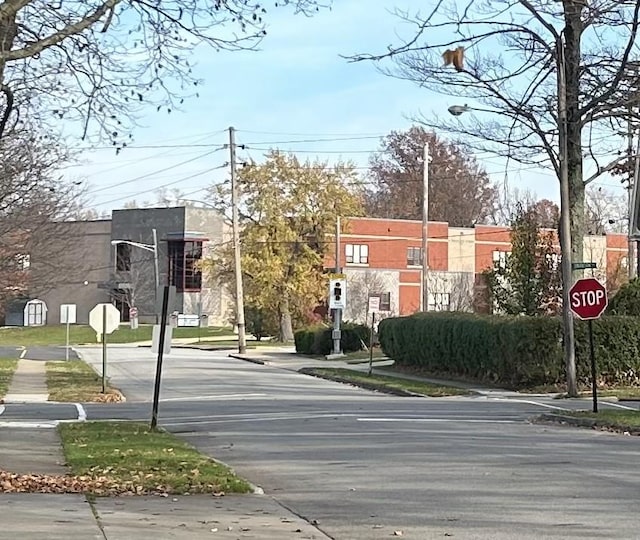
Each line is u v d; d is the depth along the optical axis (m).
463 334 37.41
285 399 29.52
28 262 50.12
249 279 68.38
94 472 13.16
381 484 12.70
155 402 19.41
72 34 13.04
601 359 33.59
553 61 26.78
